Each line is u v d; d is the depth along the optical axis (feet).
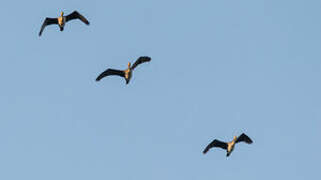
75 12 180.65
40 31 178.81
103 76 177.58
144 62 177.47
